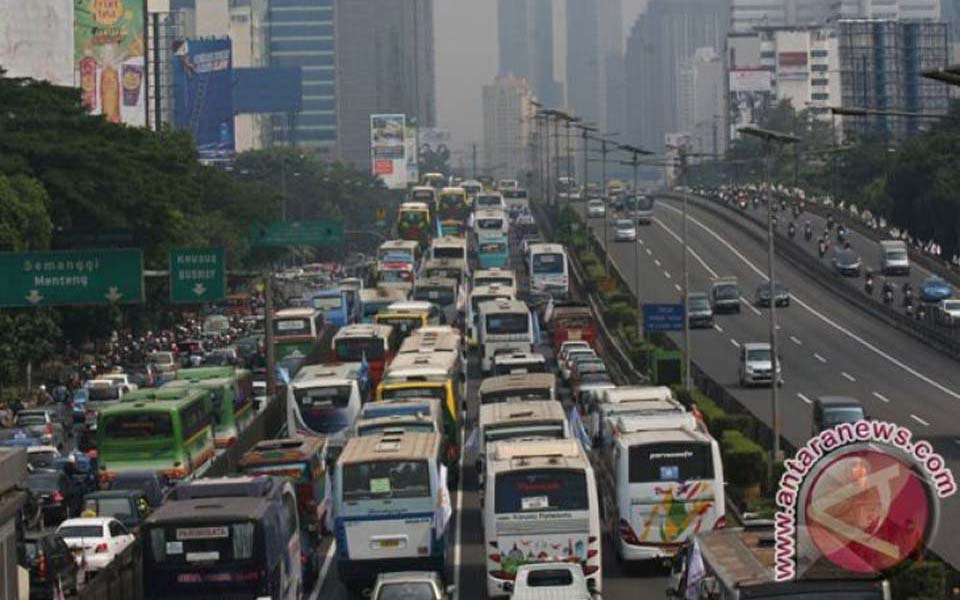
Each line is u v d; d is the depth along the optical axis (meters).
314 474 98.88
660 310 172.25
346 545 85.50
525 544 82.31
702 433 91.69
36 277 127.62
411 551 85.44
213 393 141.88
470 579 91.06
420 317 187.50
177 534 72.00
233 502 74.62
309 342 194.75
